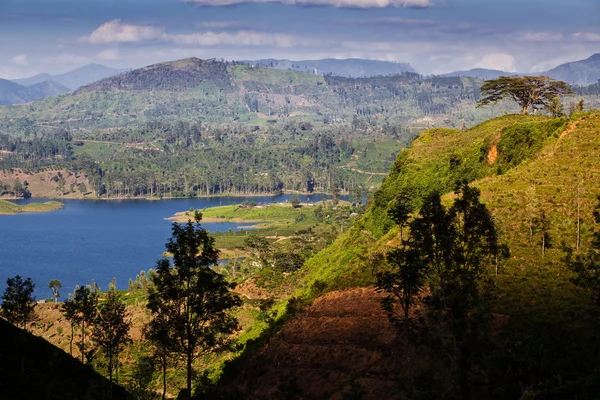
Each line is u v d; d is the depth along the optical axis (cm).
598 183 6203
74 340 8519
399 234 6931
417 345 3725
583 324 4012
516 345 3183
